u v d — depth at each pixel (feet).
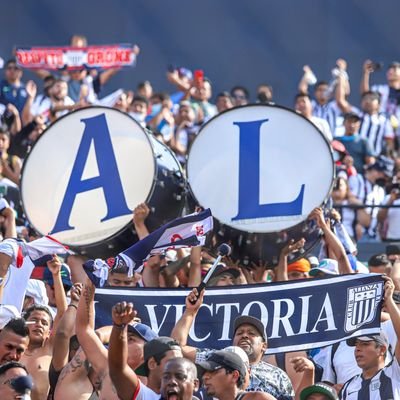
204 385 69.51
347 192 127.34
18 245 82.69
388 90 155.63
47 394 79.36
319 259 104.22
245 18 193.88
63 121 92.89
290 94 192.13
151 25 194.70
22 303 82.74
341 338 81.20
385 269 99.45
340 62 155.84
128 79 190.29
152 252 76.07
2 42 192.13
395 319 79.92
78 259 93.20
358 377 80.89
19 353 74.79
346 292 81.61
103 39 194.70
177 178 90.99
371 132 144.15
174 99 158.51
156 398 66.80
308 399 73.26
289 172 91.09
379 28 190.29
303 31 192.34
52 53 149.28
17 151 126.93
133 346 74.02
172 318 81.61
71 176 91.91
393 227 123.95
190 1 195.00
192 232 76.79
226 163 91.61
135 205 89.56
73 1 196.03
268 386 76.28
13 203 112.06
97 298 81.61
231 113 92.38
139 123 91.20
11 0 193.57
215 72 193.06
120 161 90.84
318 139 91.25
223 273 90.48
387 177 130.52
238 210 90.74
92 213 90.84
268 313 81.87
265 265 91.35
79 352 74.28
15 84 148.56
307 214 90.22
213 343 81.51
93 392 73.15
